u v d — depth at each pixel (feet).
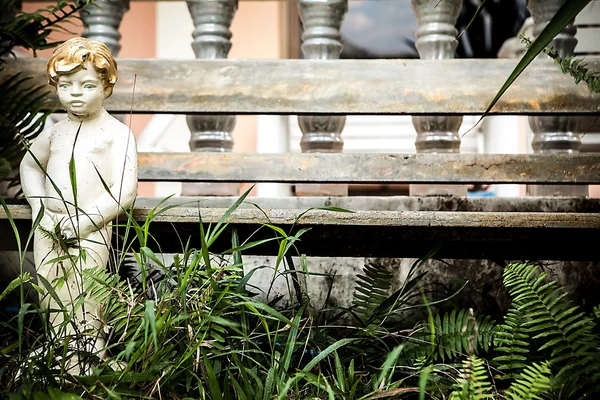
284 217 5.57
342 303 7.20
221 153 7.12
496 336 5.08
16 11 7.65
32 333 5.29
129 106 7.00
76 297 5.12
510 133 12.05
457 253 6.40
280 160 7.09
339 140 7.80
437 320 5.25
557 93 6.87
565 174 6.90
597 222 5.51
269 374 4.52
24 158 5.59
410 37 18.06
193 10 7.55
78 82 5.37
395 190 15.66
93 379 4.23
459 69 6.93
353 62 6.97
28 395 4.12
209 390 4.64
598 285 7.07
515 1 16.90
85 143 5.43
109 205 5.31
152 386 4.51
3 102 6.74
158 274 6.83
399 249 6.29
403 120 14.16
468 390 4.18
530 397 4.19
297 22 17.81
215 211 5.60
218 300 4.64
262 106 6.97
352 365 4.81
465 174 6.95
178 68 7.01
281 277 7.20
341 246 6.31
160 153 7.14
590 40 10.00
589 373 4.64
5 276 7.30
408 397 5.12
